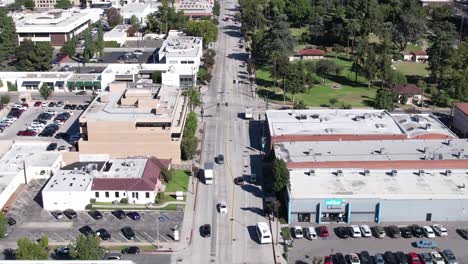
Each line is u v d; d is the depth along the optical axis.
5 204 136.38
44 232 124.31
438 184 135.38
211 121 192.00
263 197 140.38
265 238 119.94
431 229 124.00
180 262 113.56
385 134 163.50
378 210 128.00
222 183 147.38
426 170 142.62
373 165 144.88
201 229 126.06
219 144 172.25
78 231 124.62
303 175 139.00
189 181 148.12
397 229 124.00
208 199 139.12
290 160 146.38
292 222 129.25
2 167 149.25
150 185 137.50
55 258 113.56
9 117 193.75
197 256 115.81
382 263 112.38
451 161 145.75
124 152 156.88
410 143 158.88
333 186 133.38
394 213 129.12
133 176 140.75
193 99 194.50
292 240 121.75
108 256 112.75
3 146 167.62
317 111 183.50
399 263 113.12
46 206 134.50
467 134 180.00
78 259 102.38
